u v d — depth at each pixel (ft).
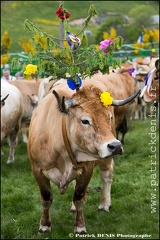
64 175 18.90
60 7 16.88
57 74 17.06
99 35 81.92
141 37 66.44
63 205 25.80
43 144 19.10
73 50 16.96
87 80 19.57
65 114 16.72
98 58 16.52
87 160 17.76
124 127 34.24
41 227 21.97
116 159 34.96
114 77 26.55
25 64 16.93
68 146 17.62
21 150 40.19
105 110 16.35
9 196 27.09
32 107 43.42
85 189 20.40
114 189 27.91
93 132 16.08
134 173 31.42
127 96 28.07
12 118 34.09
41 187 20.54
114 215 23.89
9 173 32.60
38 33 16.55
